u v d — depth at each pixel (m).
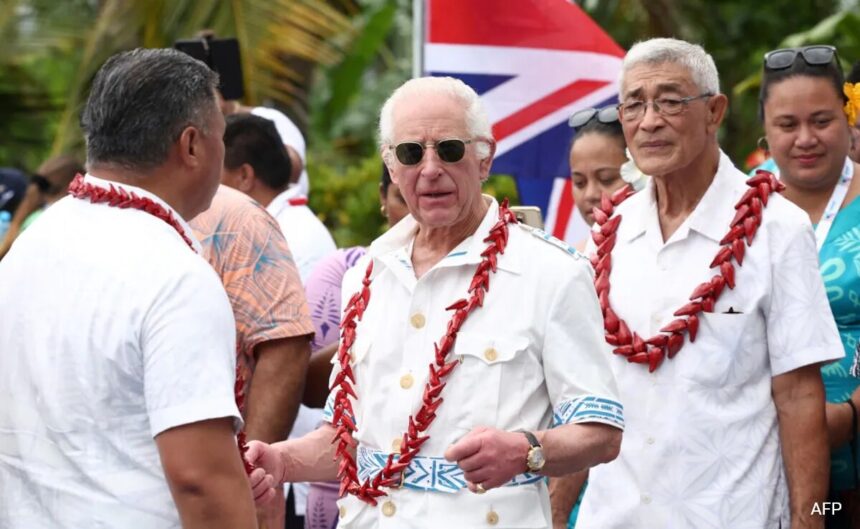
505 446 3.88
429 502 4.14
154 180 3.83
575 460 4.02
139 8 12.47
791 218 4.94
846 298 5.45
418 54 7.58
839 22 12.06
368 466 4.27
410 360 4.25
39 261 3.80
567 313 4.16
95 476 3.63
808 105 5.58
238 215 5.47
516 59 7.52
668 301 5.01
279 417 5.39
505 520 4.10
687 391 4.91
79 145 12.99
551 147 7.54
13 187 10.23
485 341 4.15
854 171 5.73
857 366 5.27
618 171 6.06
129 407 3.64
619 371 5.03
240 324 5.41
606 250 5.20
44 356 3.71
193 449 3.57
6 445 3.76
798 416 4.89
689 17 14.49
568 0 7.54
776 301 4.90
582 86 7.52
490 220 4.30
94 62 12.80
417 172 4.21
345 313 4.46
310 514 5.92
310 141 15.36
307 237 6.53
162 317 3.61
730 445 4.90
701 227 5.02
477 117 4.25
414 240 4.44
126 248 3.71
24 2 13.66
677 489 4.91
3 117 15.35
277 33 12.45
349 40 14.23
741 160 14.09
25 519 3.71
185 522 3.60
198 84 3.86
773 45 14.55
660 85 4.97
